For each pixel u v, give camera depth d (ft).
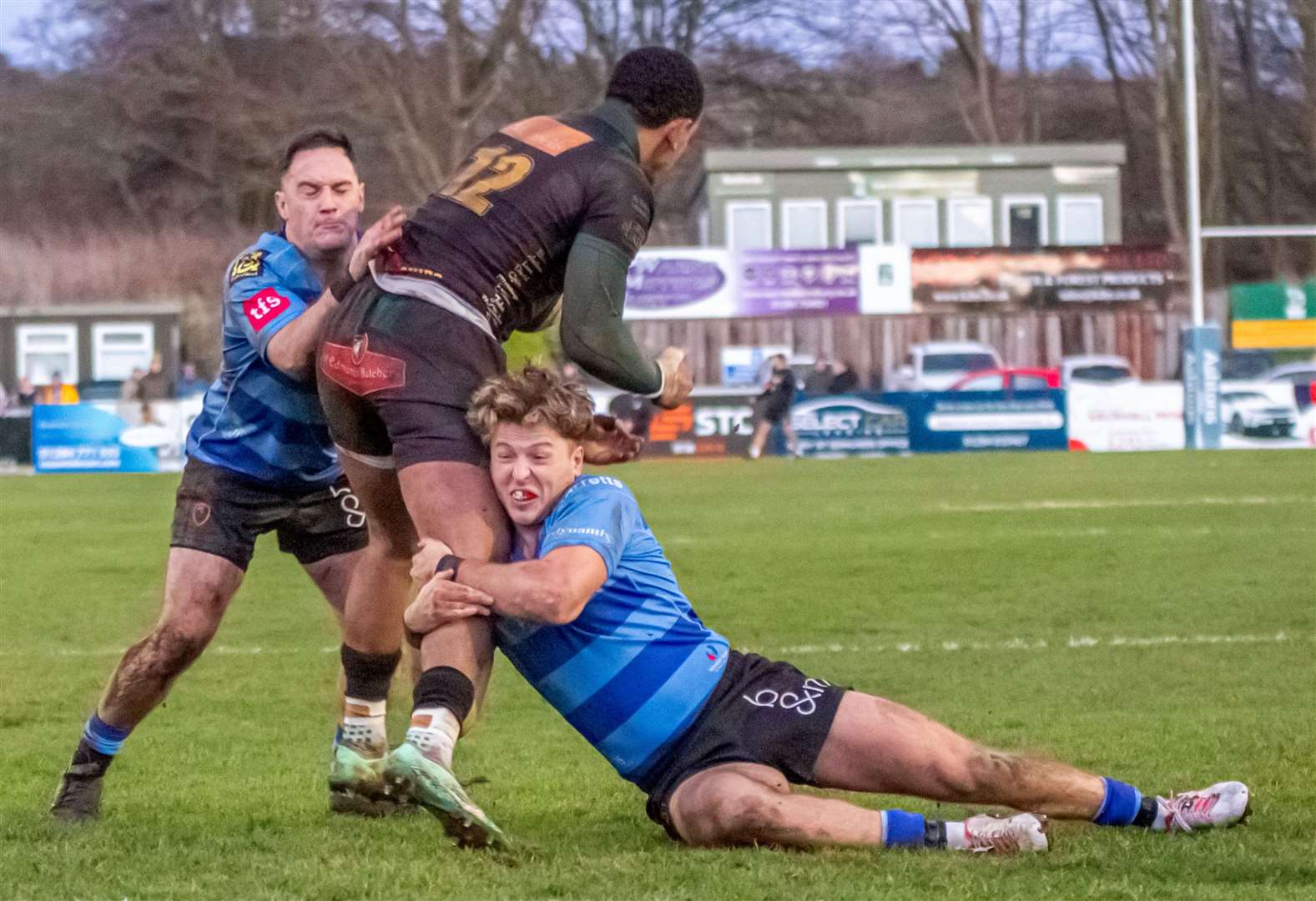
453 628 46.01
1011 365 369.50
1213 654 91.30
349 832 51.96
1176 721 70.95
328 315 49.52
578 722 47.85
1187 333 312.91
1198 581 123.95
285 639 104.27
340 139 56.08
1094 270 368.48
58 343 366.63
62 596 126.11
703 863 44.34
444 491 46.62
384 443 49.14
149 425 306.96
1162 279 369.50
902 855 44.93
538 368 47.91
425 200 49.70
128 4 493.36
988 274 365.20
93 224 499.51
